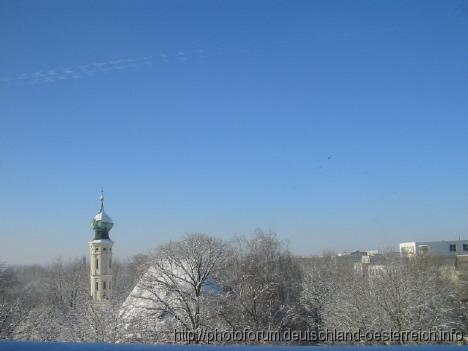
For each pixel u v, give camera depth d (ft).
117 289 350.23
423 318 191.31
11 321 263.90
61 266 528.22
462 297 251.80
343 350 92.53
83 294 342.23
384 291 195.21
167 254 228.22
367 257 455.22
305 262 404.57
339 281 271.28
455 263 335.67
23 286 502.38
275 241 256.73
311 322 237.66
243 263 243.19
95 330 217.97
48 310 272.31
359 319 197.06
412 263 278.05
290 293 246.68
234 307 226.17
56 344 99.50
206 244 230.27
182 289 222.07
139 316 217.15
